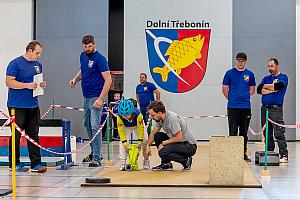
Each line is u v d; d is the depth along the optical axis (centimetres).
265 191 729
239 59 1109
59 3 1939
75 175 898
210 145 770
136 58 1812
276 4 1883
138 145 948
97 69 1006
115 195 685
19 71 935
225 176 768
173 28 1808
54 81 1941
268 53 1881
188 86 1802
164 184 770
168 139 945
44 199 657
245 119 1120
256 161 1091
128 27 1814
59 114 1938
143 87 1639
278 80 1125
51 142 1062
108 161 1036
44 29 1939
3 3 1947
